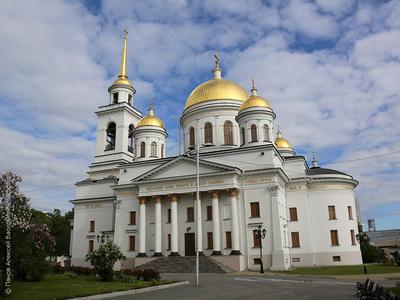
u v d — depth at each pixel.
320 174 56.53
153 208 54.69
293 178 55.88
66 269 37.66
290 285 29.00
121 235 56.09
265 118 55.41
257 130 54.72
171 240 51.47
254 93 59.09
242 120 56.25
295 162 57.31
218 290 25.86
